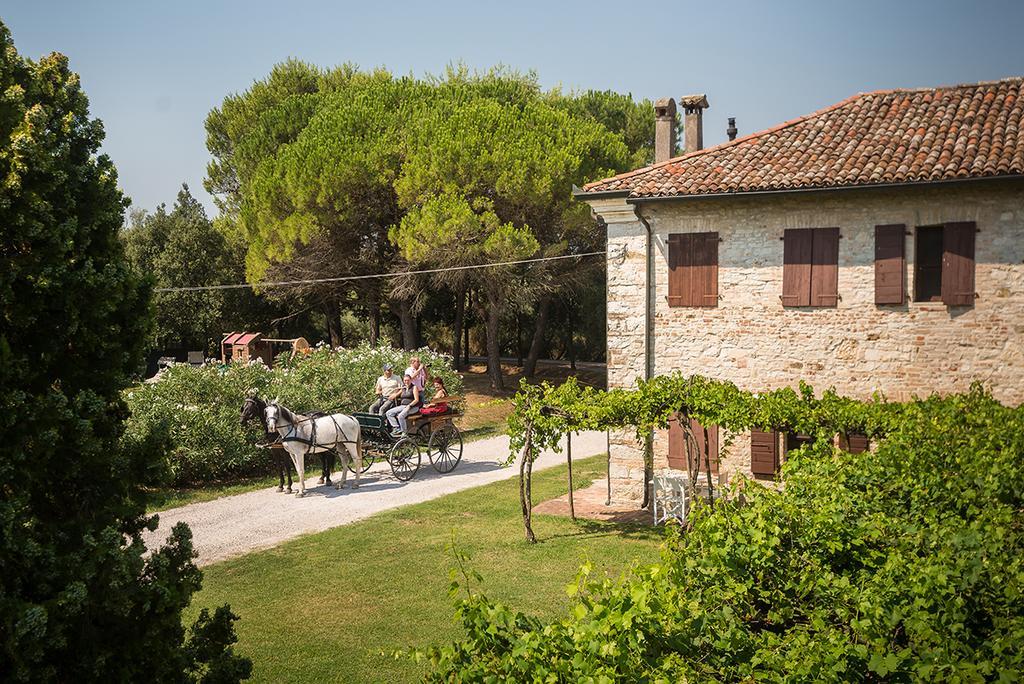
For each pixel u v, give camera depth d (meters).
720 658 4.30
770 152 15.65
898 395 14.16
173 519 14.78
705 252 15.29
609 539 13.03
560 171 28.00
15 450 5.02
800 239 14.59
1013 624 4.47
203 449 17.80
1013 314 13.41
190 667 5.84
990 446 9.05
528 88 35.97
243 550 12.80
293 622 9.59
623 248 15.90
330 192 28.75
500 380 33.00
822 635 4.40
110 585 5.04
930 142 14.45
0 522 4.75
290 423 16.61
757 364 15.07
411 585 10.84
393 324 44.00
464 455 21.80
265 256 31.08
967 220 13.57
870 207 14.18
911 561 5.68
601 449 23.55
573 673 3.88
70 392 5.57
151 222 41.44
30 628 4.49
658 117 18.39
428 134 28.84
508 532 13.62
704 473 15.44
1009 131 14.09
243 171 35.69
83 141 5.87
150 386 19.41
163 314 38.09
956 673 3.79
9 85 5.60
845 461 8.70
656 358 15.80
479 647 4.21
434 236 27.22
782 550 5.94
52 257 5.32
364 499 16.36
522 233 27.53
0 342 4.99
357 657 8.53
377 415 18.25
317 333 43.50
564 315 43.09
